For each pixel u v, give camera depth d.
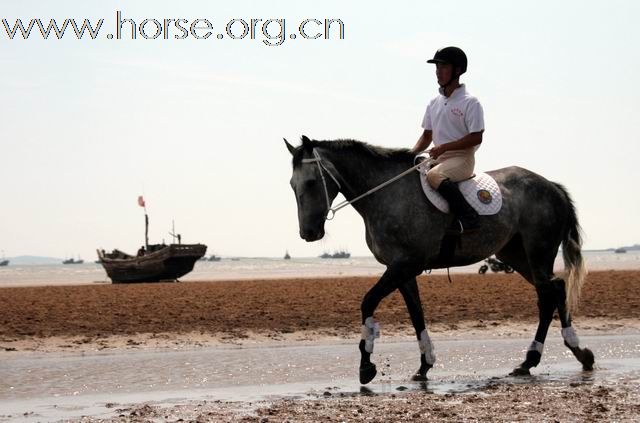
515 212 11.77
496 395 9.72
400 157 11.20
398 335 17.11
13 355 14.96
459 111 11.15
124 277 62.12
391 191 10.98
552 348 14.93
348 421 8.17
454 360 13.48
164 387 11.08
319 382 11.38
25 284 57.72
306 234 10.67
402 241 10.91
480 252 11.47
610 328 17.83
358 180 11.02
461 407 8.89
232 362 13.45
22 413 9.15
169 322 18.78
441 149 10.98
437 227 11.01
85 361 13.96
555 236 12.16
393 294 23.88
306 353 14.62
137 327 18.14
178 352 15.10
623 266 83.00
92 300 25.61
